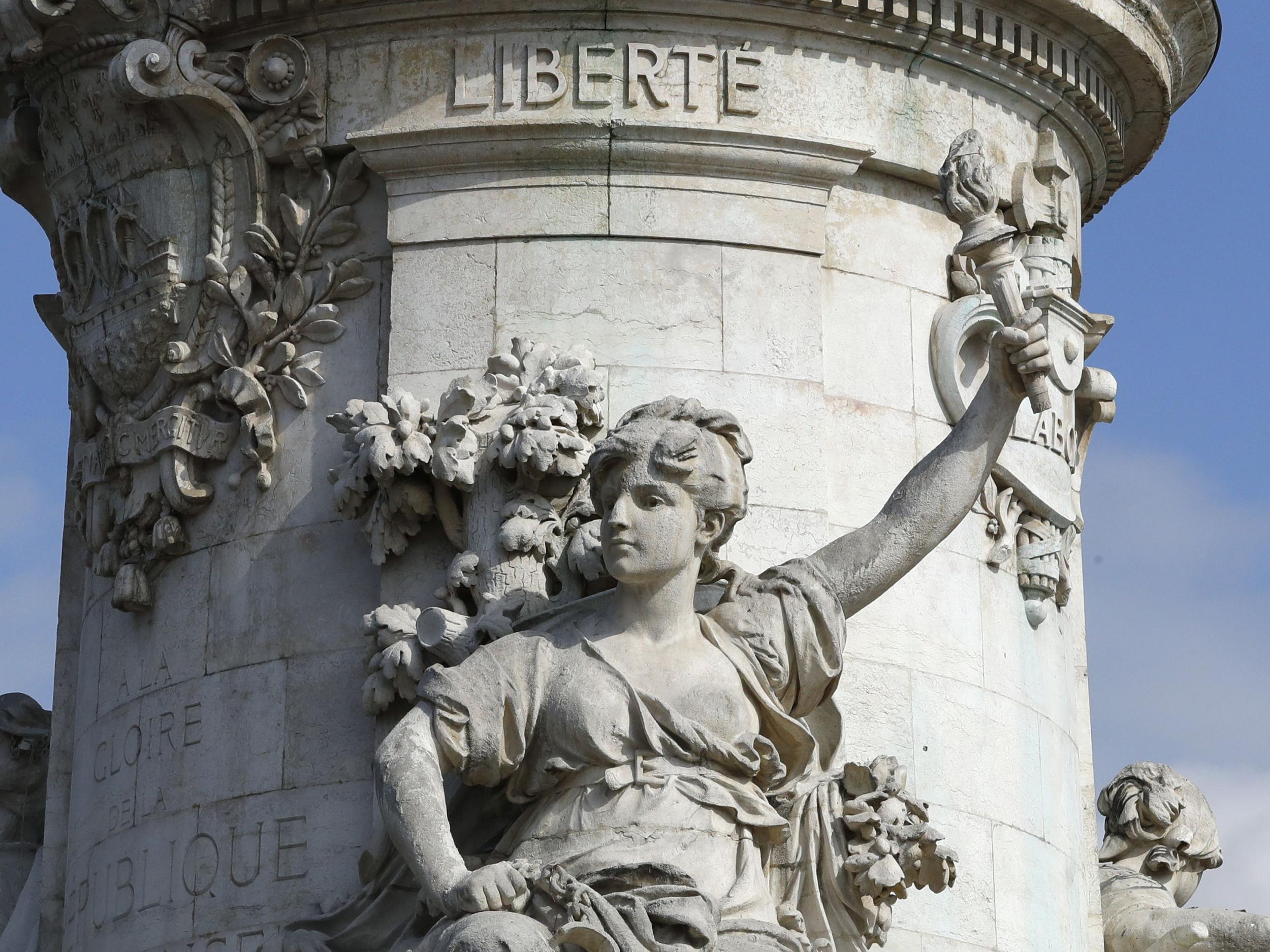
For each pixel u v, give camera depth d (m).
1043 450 20.25
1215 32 21.73
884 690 18.89
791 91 19.41
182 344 19.50
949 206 18.50
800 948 16.39
